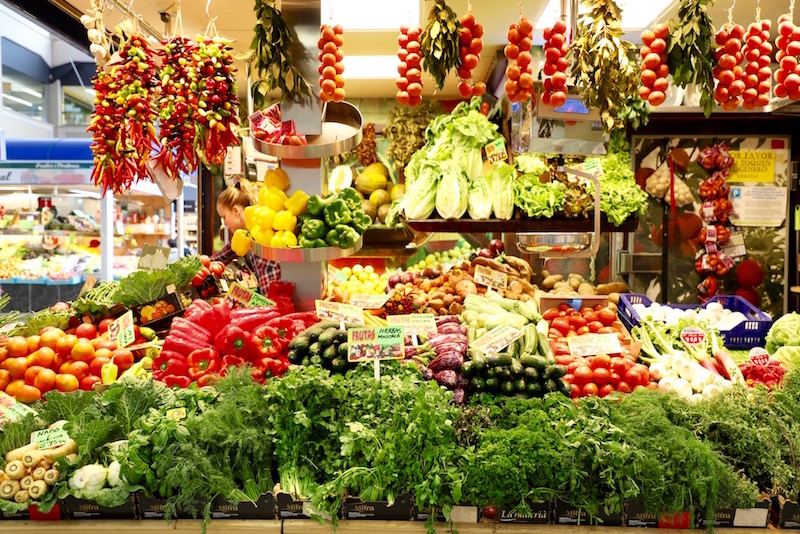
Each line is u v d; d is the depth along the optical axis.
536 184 4.50
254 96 3.50
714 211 6.05
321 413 2.41
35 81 10.10
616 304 4.52
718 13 4.89
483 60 5.93
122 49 3.40
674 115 5.77
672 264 6.16
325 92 3.30
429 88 6.86
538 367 2.87
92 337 3.35
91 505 2.28
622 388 3.12
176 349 2.99
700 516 2.23
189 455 2.27
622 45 3.44
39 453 2.31
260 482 2.33
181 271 3.72
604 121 3.53
